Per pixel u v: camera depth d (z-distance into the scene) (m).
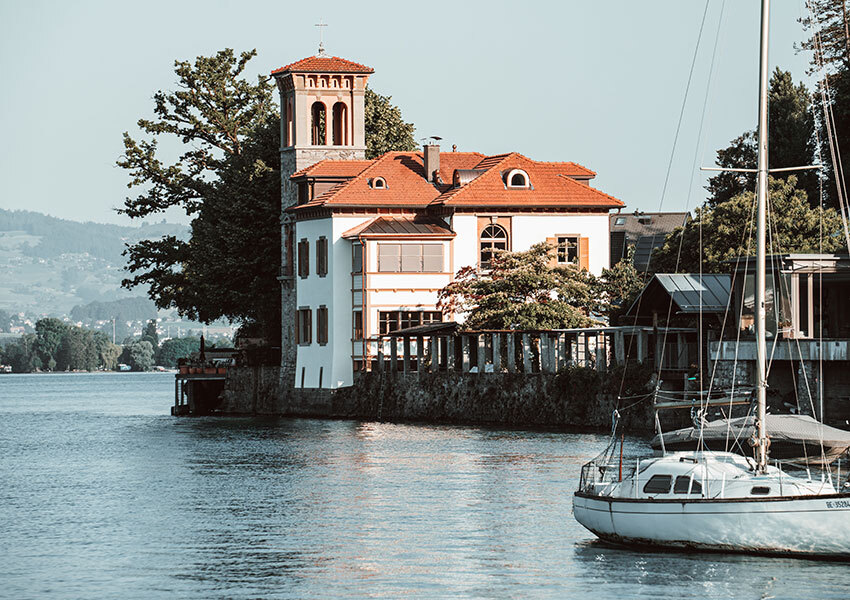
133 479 69.00
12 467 76.50
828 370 69.88
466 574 44.34
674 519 44.97
